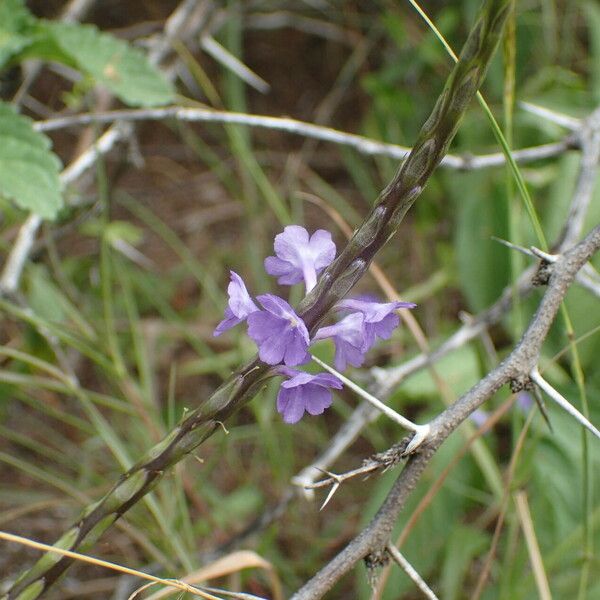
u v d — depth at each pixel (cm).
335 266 26
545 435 40
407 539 40
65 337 39
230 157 70
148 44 51
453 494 41
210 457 51
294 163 65
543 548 39
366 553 27
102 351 43
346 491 50
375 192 64
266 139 71
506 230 51
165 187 69
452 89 25
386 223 26
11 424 51
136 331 43
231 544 40
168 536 36
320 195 67
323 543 46
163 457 27
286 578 44
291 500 39
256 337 26
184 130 61
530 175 53
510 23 33
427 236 62
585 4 60
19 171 36
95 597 44
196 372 55
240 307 26
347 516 48
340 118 72
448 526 41
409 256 62
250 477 50
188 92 70
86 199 47
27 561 45
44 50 40
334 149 71
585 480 33
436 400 45
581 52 67
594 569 38
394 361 54
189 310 59
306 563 45
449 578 39
